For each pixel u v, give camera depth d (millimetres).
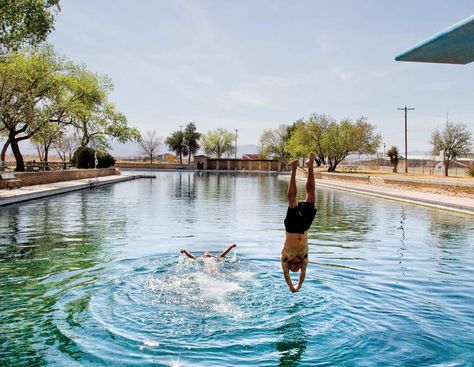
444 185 24109
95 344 4652
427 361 4340
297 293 6414
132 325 5180
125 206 19016
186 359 4328
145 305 5840
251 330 5062
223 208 18750
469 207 17438
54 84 32156
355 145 57375
